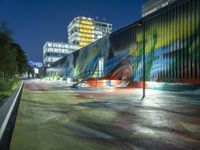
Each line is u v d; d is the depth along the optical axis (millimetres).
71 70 73562
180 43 25688
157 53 29828
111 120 10266
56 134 7789
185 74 24641
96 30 168250
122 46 39094
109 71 43906
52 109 13562
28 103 16484
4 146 6469
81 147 6438
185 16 25109
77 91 29719
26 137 7383
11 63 28234
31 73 151875
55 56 141750
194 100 18531
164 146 6609
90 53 55500
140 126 9094
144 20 32969
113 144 6750
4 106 11078
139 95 23281
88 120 10234
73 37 163875
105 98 20359
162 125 9297
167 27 28062
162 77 28547
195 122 9875
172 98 20078
